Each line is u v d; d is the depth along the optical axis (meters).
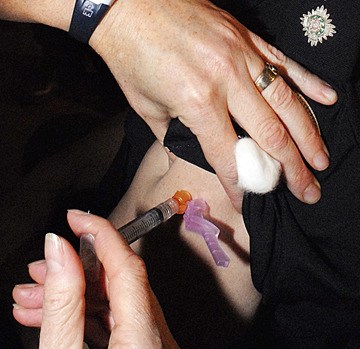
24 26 1.10
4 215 0.59
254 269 0.45
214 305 0.48
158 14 0.41
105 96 0.99
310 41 0.43
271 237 0.43
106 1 0.41
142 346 0.32
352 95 0.44
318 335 0.47
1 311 0.53
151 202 0.49
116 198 0.61
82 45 0.97
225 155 0.41
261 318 0.51
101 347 0.40
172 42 0.40
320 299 0.46
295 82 0.43
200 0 0.42
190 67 0.40
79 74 1.02
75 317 0.33
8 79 1.03
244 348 0.50
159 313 0.34
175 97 0.40
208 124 0.40
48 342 0.33
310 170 0.44
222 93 0.40
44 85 1.02
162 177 0.49
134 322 0.33
